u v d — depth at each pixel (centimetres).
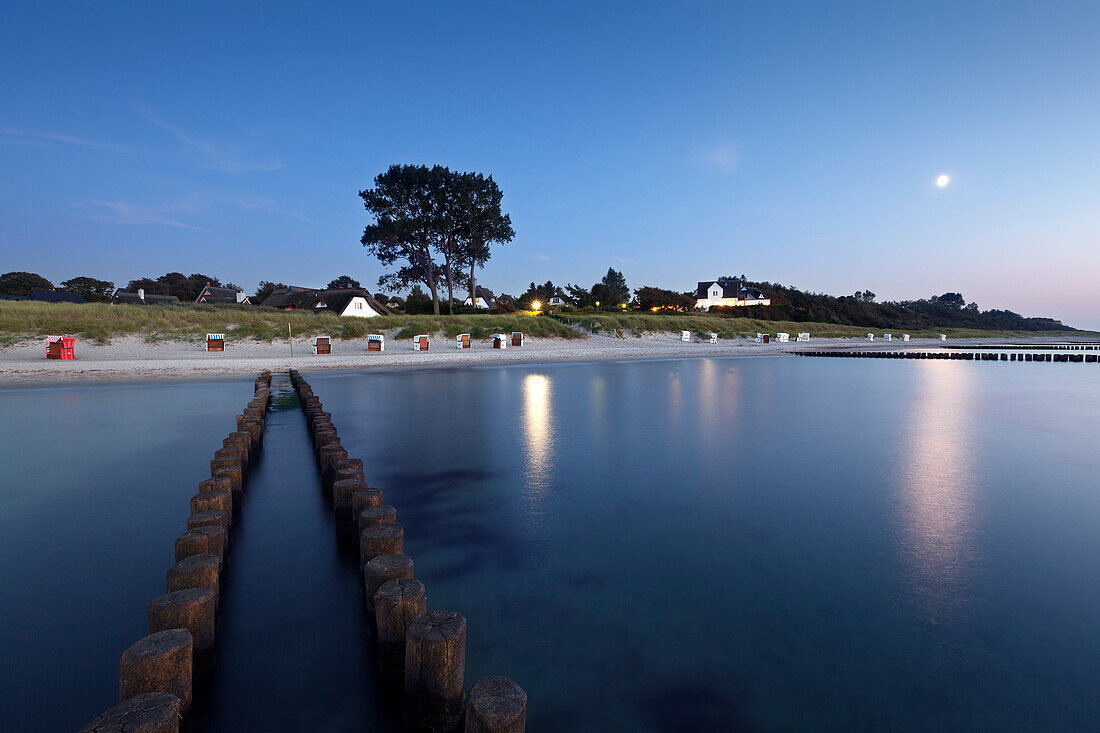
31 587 472
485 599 457
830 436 1134
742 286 9381
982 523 645
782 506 703
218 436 1046
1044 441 1105
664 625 419
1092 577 506
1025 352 4338
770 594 470
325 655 377
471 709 244
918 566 528
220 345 2675
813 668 368
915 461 932
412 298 6712
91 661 371
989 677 360
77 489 737
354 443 1031
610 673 361
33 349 2378
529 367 2522
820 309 8444
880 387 2022
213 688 342
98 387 1692
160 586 478
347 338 3228
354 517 531
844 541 589
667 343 4234
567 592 470
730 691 343
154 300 7331
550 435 1112
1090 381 2328
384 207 5194
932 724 316
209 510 500
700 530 617
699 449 1005
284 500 711
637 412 1396
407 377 2075
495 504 697
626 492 752
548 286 9106
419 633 289
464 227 5500
